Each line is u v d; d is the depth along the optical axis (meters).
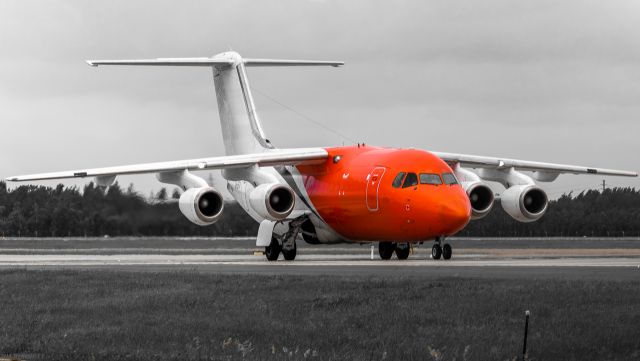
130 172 122.69
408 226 116.19
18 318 64.44
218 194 124.56
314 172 131.38
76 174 121.81
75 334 58.09
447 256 122.25
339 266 107.06
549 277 82.56
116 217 176.75
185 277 84.81
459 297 67.44
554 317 59.50
